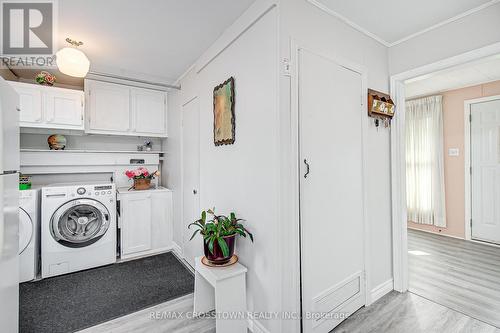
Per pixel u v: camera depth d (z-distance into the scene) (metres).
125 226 3.10
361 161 2.03
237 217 1.94
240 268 1.73
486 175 3.59
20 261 2.49
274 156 1.55
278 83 1.51
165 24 2.03
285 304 1.51
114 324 1.88
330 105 1.79
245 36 1.84
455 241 3.72
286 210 1.52
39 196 2.68
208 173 2.39
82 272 2.75
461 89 3.79
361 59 2.04
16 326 1.48
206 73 2.47
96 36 2.23
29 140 3.09
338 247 1.83
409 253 3.26
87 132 3.09
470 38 1.80
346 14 1.83
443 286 2.39
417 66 2.11
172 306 2.10
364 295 2.04
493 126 3.51
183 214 3.10
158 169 3.87
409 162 4.35
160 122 3.60
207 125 2.43
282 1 1.53
